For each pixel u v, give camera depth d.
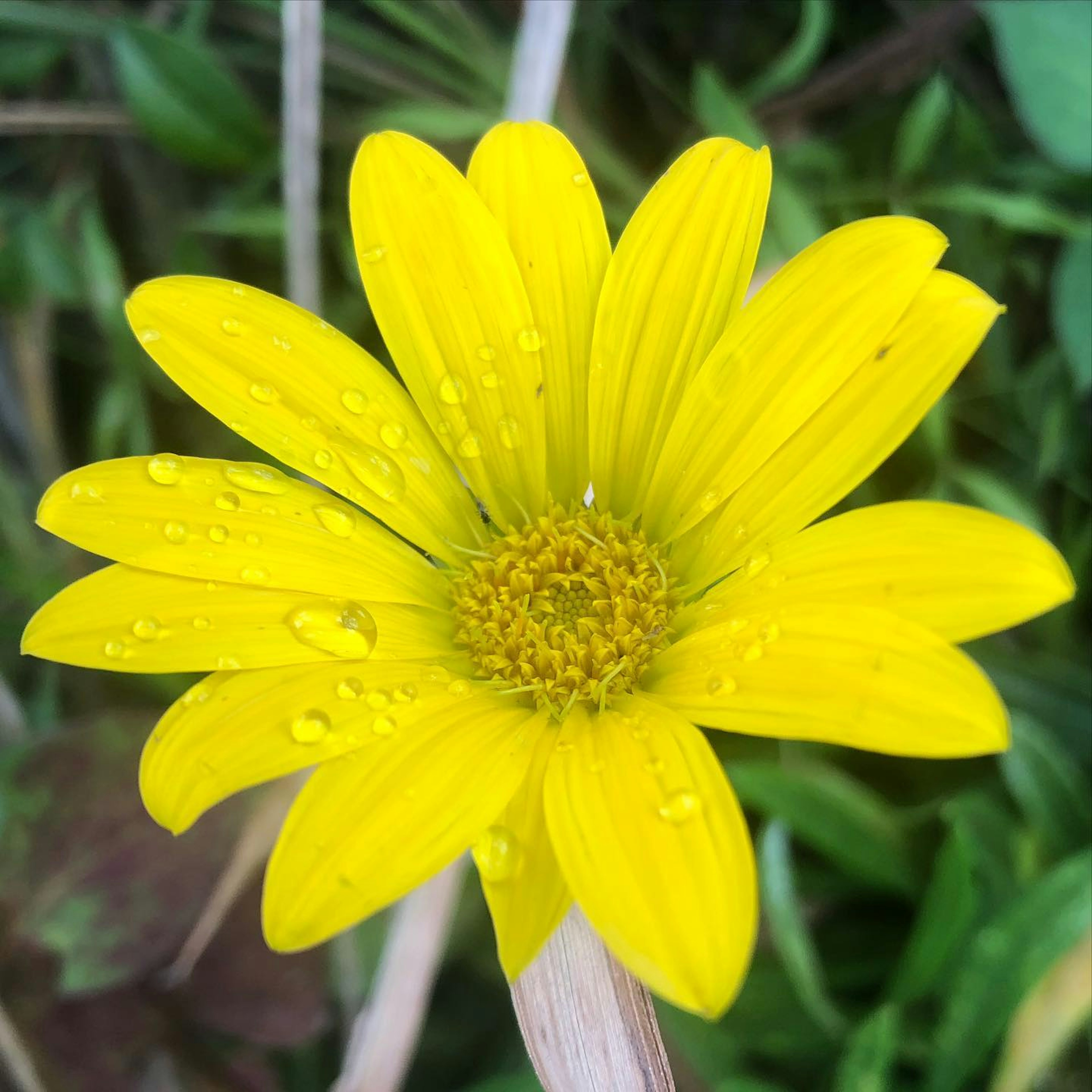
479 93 0.12
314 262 0.11
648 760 0.06
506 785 0.06
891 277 0.07
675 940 0.05
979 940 0.08
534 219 0.08
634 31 0.12
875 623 0.06
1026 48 0.10
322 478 0.08
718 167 0.08
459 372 0.08
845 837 0.09
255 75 0.13
